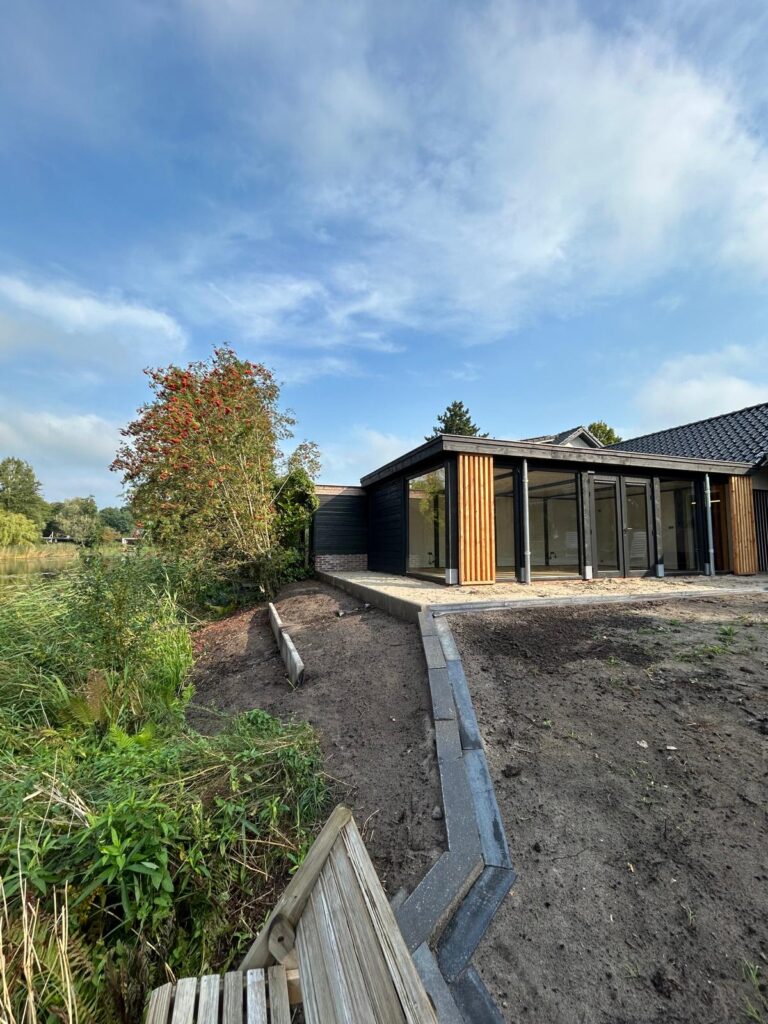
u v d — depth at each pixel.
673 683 3.49
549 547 9.16
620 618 5.04
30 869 1.85
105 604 4.86
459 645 4.30
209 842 2.22
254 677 4.98
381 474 10.28
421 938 1.84
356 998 1.05
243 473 9.00
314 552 11.56
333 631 5.74
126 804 2.14
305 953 1.30
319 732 3.42
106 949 1.75
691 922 1.82
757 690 3.31
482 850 2.20
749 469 9.89
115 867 1.91
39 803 2.26
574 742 2.91
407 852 2.28
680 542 9.79
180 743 3.16
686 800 2.39
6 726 3.58
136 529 9.67
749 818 2.25
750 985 1.60
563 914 1.90
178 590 8.20
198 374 10.50
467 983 1.69
